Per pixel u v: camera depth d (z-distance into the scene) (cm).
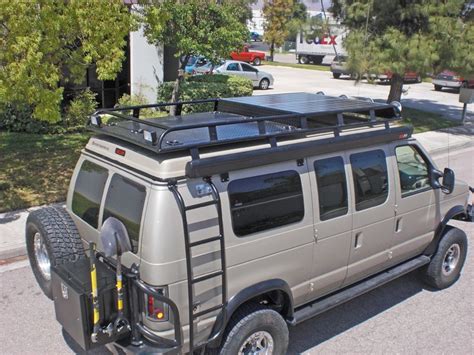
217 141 396
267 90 2597
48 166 1014
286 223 436
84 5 802
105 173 429
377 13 1537
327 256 479
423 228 588
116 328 375
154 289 363
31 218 483
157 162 374
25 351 481
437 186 586
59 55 813
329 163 473
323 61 4709
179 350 371
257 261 418
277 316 434
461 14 1545
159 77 1600
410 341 523
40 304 566
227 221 393
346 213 487
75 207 472
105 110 477
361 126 507
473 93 1830
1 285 606
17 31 721
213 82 1744
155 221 361
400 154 555
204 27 1542
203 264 382
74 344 495
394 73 1546
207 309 389
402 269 575
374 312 580
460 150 1504
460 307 598
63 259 438
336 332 536
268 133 428
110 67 851
